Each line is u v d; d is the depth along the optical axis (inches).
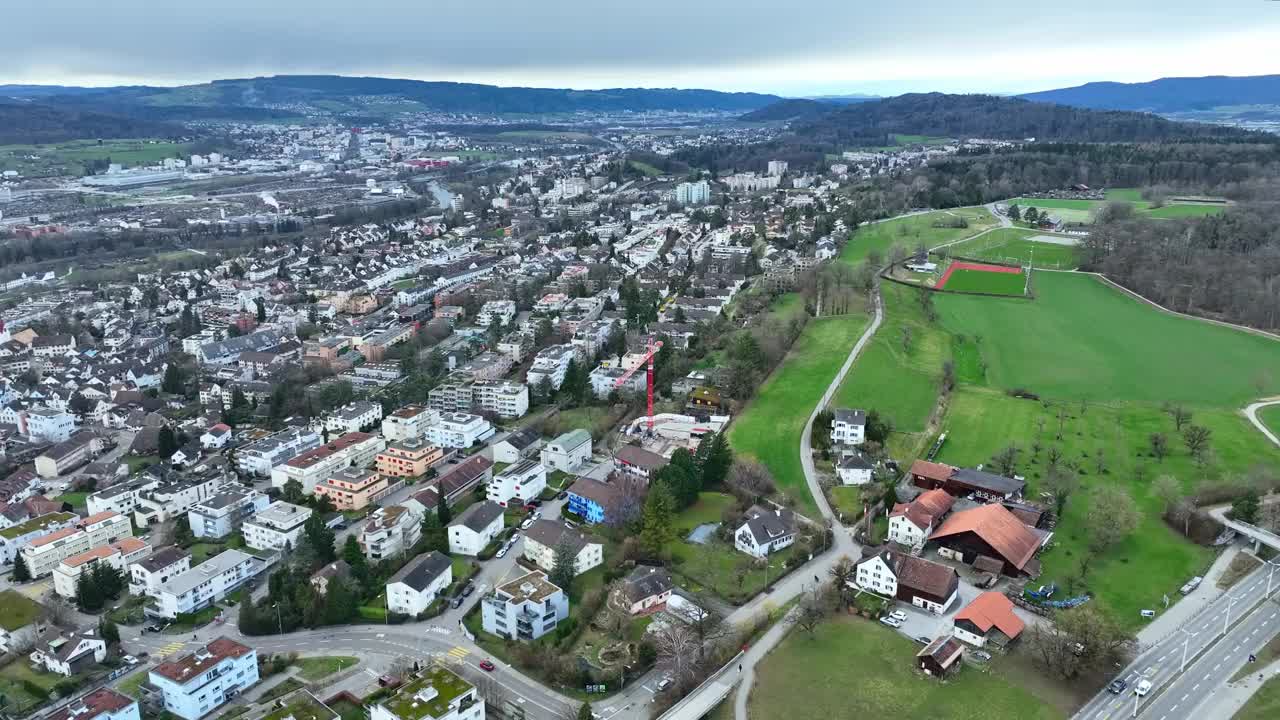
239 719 7199.8
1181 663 7381.9
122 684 7864.2
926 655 7352.4
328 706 7332.7
